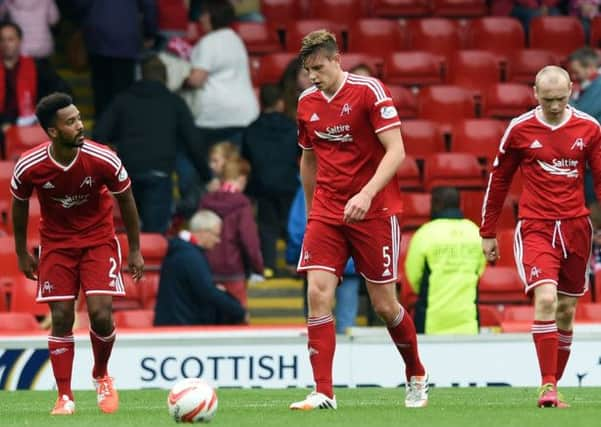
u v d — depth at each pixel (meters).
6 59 58.66
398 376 43.56
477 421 29.34
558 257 32.94
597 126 32.84
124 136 54.31
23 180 32.34
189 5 68.31
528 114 33.06
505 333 44.16
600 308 48.94
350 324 47.78
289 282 56.69
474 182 57.47
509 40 67.88
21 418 31.64
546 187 32.94
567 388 41.50
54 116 31.41
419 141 59.59
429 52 65.88
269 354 43.41
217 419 30.08
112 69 59.94
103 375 34.03
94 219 33.00
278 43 67.56
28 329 46.81
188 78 59.62
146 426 29.02
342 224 31.94
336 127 31.73
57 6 65.56
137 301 51.72
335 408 32.03
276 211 55.84
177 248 47.12
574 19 68.06
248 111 59.97
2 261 51.53
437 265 45.12
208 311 47.41
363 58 64.88
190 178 57.34
